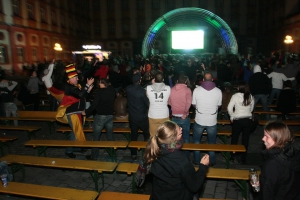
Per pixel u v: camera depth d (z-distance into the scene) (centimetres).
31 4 2828
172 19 3256
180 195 249
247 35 4400
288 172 234
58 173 573
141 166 271
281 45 3259
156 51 4069
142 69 1219
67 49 3691
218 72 1111
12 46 2461
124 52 4594
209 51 4422
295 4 3077
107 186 511
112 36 4619
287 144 241
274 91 932
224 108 846
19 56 2589
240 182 465
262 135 792
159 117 538
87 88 584
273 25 3597
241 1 4347
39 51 2958
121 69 1452
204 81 530
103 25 4619
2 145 684
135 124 588
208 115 531
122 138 821
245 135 559
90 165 477
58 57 3406
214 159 558
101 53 3203
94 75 1054
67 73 583
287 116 973
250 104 544
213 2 4388
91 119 873
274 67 1079
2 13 2355
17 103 1266
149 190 486
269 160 242
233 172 439
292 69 907
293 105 822
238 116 549
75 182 532
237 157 623
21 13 2638
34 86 1037
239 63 1305
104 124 599
